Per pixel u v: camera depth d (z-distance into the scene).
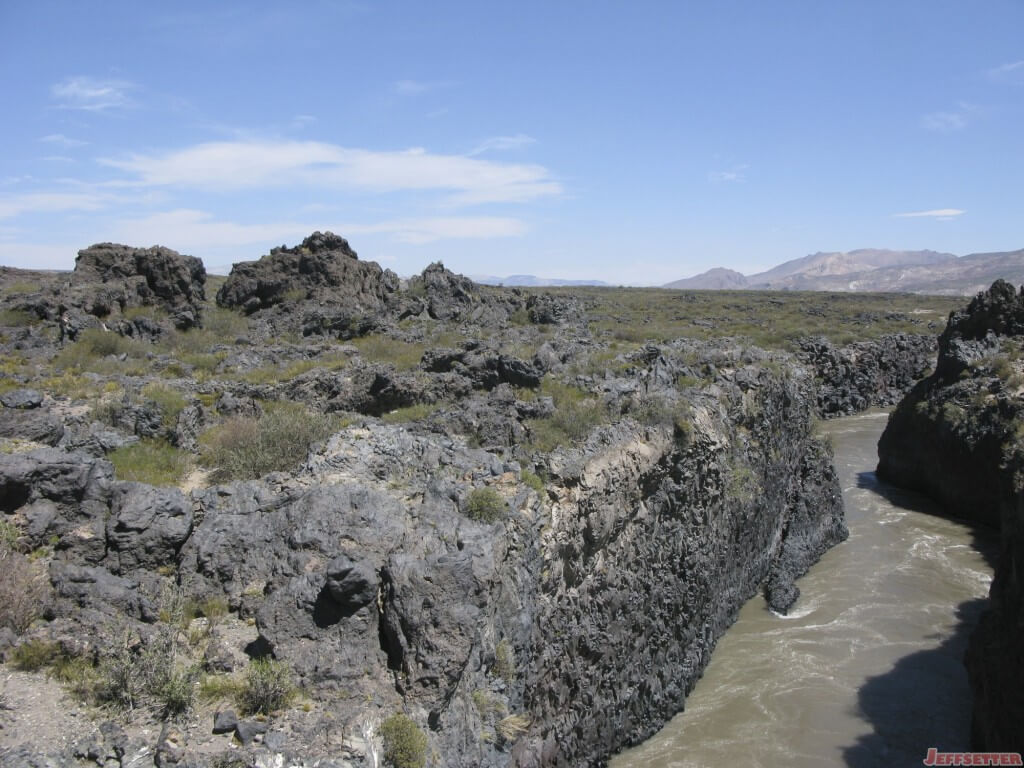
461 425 18.66
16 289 34.38
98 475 12.27
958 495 36.09
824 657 22.83
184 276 33.06
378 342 30.34
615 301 100.69
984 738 17.44
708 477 22.83
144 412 17.47
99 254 32.44
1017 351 39.44
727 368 28.30
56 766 7.89
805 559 29.95
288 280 36.72
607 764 17.56
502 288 52.44
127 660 9.16
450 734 10.06
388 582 10.52
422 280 41.56
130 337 28.20
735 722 19.56
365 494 12.16
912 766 17.44
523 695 13.09
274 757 8.53
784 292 147.00
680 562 21.22
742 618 25.78
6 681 8.99
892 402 69.50
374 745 9.09
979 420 35.47
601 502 17.12
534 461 16.58
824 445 34.97
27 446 14.12
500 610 12.77
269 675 9.41
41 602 10.12
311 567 10.87
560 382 22.50
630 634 18.42
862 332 76.69
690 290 144.62
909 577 28.91
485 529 12.50
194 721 8.97
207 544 11.81
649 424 20.52
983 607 26.00
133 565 11.37
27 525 11.20
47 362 23.31
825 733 18.89
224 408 19.86
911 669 21.94
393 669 10.12
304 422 17.94
